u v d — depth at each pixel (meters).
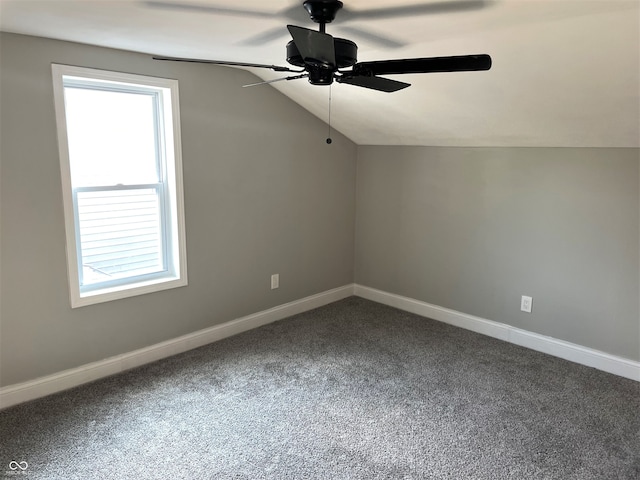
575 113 2.66
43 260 2.70
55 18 2.12
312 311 4.29
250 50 2.71
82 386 2.90
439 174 3.91
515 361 3.29
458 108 3.04
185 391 2.85
